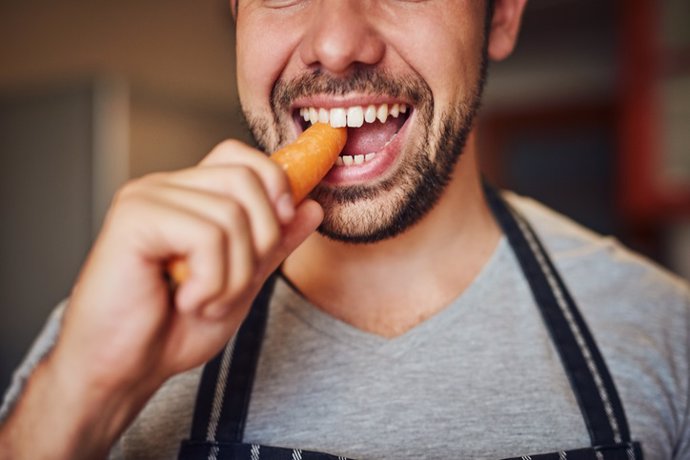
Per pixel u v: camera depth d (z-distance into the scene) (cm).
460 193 38
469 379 35
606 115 144
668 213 105
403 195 34
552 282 39
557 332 37
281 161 27
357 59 33
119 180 102
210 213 20
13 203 109
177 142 113
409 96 34
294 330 36
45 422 24
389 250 36
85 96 103
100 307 22
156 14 116
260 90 36
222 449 33
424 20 33
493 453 33
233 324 25
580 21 128
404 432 33
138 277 22
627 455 34
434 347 36
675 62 102
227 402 34
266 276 25
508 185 155
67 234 104
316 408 34
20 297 108
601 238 46
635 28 104
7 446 25
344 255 37
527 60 147
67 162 104
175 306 24
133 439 35
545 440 34
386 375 35
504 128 154
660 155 104
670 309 41
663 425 36
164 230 20
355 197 34
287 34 34
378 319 37
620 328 38
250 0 35
